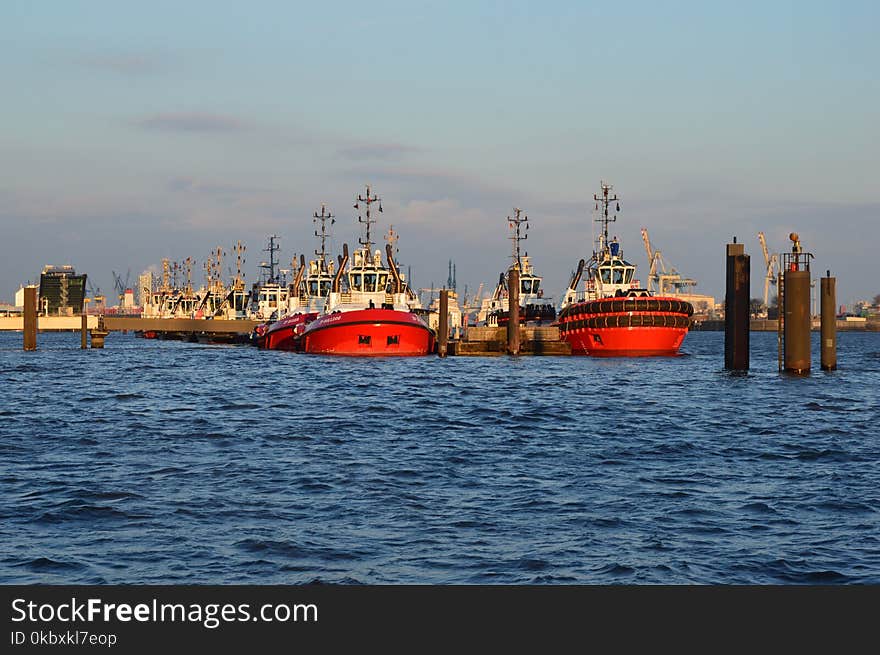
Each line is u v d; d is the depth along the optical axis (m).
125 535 33.22
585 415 68.69
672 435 57.69
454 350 148.75
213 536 33.09
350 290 156.50
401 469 45.31
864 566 30.00
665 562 30.44
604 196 157.25
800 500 38.69
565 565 30.16
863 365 133.00
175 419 65.56
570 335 149.75
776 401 77.75
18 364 138.00
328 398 81.06
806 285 98.88
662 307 140.38
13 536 33.09
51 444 53.22
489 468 45.78
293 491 40.12
